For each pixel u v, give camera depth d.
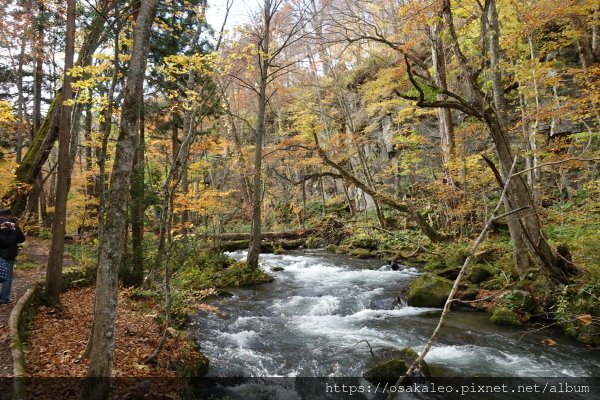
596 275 8.12
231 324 8.89
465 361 6.71
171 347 6.60
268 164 25.28
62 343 5.93
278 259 18.55
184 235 14.14
